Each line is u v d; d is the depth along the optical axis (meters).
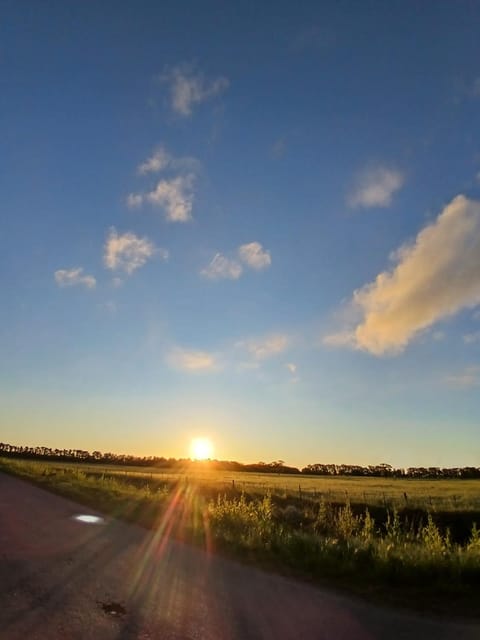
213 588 7.27
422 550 8.78
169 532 12.44
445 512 31.14
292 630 5.54
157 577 7.82
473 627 5.85
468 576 7.84
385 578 7.91
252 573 8.28
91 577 7.66
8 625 5.35
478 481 88.44
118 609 6.12
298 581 7.81
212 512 15.23
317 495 40.72
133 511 16.48
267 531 11.70
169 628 5.50
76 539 11.11
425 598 6.97
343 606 6.51
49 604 6.17
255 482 60.47
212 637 5.26
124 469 88.38
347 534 11.59
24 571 7.83
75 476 38.50
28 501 19.25
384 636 5.43
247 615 6.04
